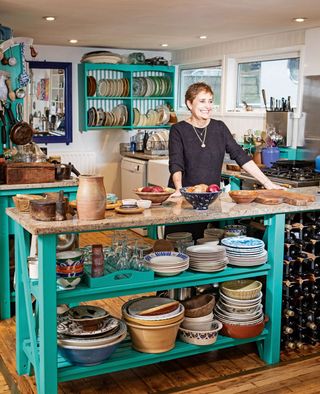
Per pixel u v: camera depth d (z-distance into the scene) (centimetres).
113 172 770
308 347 353
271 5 419
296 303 348
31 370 308
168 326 284
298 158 554
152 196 306
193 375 312
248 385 301
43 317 258
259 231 358
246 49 632
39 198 293
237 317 311
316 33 525
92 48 732
